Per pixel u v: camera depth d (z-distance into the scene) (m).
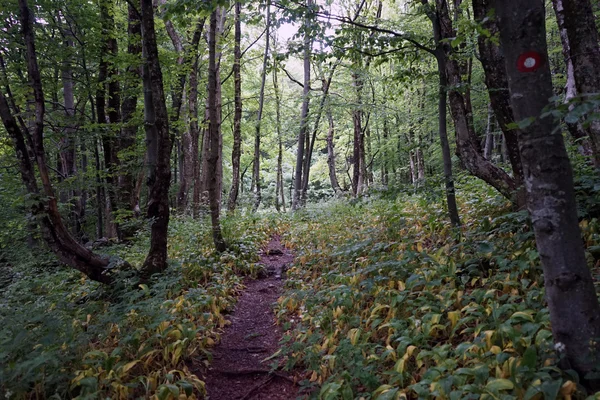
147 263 6.73
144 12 6.39
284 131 19.58
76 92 12.88
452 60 6.50
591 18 4.97
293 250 10.41
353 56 6.76
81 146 12.62
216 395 4.46
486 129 14.80
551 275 2.81
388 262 5.62
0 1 8.48
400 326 4.38
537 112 2.66
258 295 7.51
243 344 5.57
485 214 7.04
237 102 14.85
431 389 3.21
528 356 3.00
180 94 13.59
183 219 13.13
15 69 9.29
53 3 9.10
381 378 3.88
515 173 5.85
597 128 4.91
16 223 9.71
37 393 3.76
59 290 7.17
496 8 2.76
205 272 7.57
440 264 5.42
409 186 6.30
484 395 2.90
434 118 16.33
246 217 13.06
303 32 6.17
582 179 5.46
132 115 10.34
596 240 4.72
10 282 8.38
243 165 29.05
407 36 5.95
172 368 4.57
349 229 9.65
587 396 2.68
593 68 4.95
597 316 2.73
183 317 5.60
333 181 20.03
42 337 4.20
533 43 2.63
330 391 3.65
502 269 4.66
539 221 2.78
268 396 4.38
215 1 4.89
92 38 9.91
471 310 4.16
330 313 5.43
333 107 16.38
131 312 5.29
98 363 4.24
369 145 24.64
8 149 9.98
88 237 13.56
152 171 7.27
